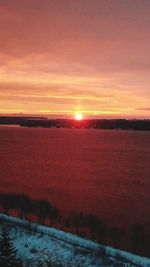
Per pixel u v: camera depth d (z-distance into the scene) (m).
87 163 158.12
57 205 77.19
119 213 71.94
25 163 154.62
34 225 48.22
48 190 95.00
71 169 138.00
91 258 37.25
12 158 173.88
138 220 67.06
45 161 163.25
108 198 85.88
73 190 95.38
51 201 81.19
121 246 51.41
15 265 26.84
